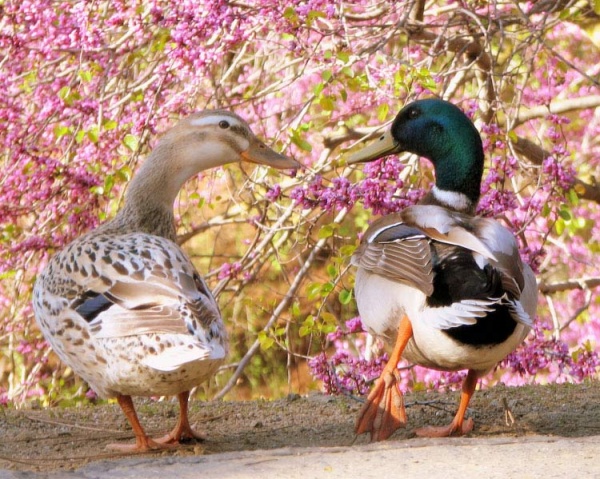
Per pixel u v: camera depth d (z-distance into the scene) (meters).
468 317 5.49
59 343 5.91
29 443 6.43
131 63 10.00
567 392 7.67
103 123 9.74
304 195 8.52
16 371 12.21
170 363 5.35
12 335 11.09
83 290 5.80
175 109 9.71
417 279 5.64
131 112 9.87
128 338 5.52
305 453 5.36
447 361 5.88
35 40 9.95
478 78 11.29
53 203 10.13
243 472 4.92
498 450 5.26
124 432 6.70
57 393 10.90
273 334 9.32
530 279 6.25
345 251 8.82
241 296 13.55
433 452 5.25
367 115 13.14
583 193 10.66
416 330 5.89
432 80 8.71
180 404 6.30
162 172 7.04
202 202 10.55
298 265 13.87
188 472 4.97
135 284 5.65
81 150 9.81
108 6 9.92
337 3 9.09
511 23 10.55
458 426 6.29
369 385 8.26
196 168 7.16
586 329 13.74
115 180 9.71
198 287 5.91
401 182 8.52
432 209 6.08
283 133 10.79
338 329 8.89
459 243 5.66
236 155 7.20
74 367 5.94
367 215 13.94
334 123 11.96
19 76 10.02
